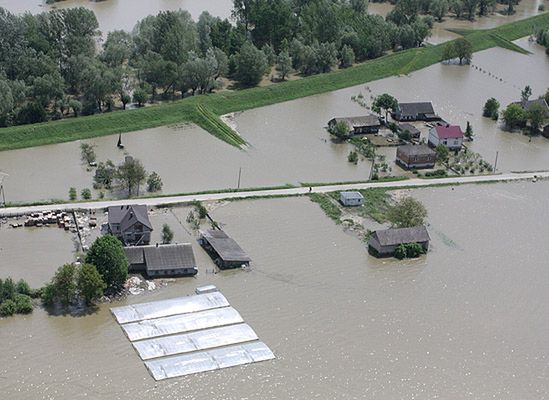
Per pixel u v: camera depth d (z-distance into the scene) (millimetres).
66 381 108625
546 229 165000
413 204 156125
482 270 146750
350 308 131125
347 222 159375
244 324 124250
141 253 136500
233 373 113438
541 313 135000
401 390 112938
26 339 116375
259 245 147750
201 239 147750
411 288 138875
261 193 167625
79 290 125812
